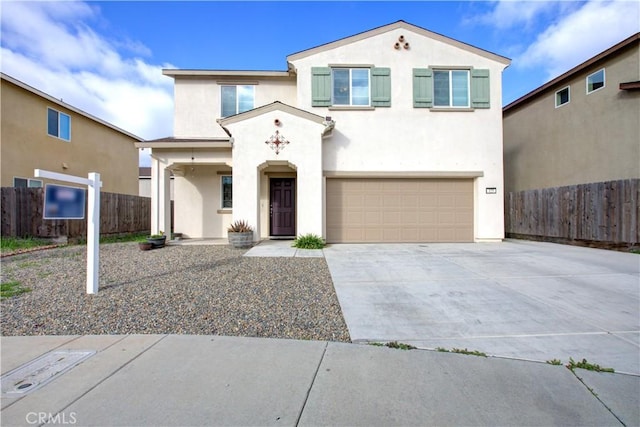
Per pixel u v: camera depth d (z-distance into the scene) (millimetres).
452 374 3121
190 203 13117
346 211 11742
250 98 13398
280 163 11023
